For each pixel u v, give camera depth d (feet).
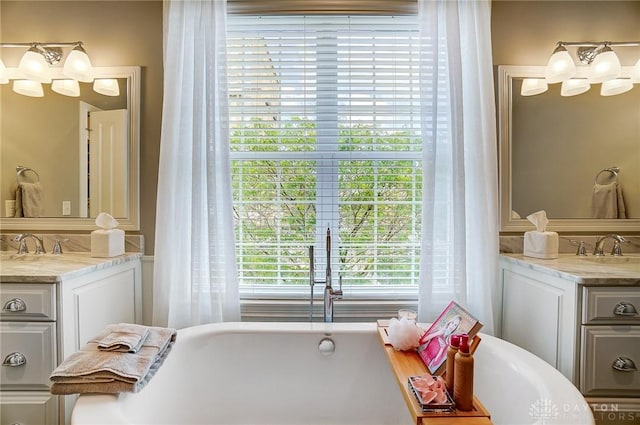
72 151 5.79
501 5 5.62
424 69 5.09
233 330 4.68
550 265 4.64
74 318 4.31
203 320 5.18
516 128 5.66
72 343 4.27
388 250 5.72
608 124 5.68
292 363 4.68
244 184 5.71
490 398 3.82
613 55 5.34
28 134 5.79
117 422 2.61
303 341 4.69
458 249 5.05
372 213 5.71
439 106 5.19
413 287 5.79
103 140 5.76
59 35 5.74
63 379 2.93
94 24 5.71
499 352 3.88
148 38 5.71
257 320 5.68
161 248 5.21
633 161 5.70
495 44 5.63
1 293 4.07
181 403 4.24
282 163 5.70
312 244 5.71
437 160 5.22
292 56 5.64
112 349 3.36
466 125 5.25
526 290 4.94
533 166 5.67
